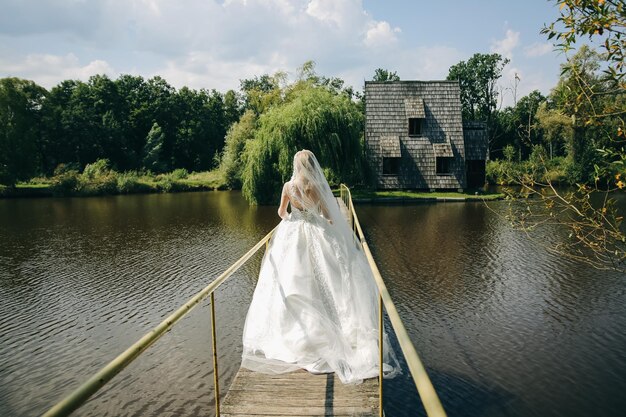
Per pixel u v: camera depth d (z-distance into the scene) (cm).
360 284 389
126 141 5941
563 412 581
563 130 3459
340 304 378
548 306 962
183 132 6347
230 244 1625
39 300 1058
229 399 321
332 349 359
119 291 1109
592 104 430
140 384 669
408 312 931
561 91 442
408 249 1503
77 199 3519
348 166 2922
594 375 674
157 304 1013
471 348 766
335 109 2842
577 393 626
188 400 627
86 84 6278
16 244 1697
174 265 1342
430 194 3108
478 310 942
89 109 5831
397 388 625
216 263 1355
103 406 615
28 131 4462
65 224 2175
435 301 998
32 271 1312
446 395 623
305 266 379
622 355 736
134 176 4422
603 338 802
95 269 1318
